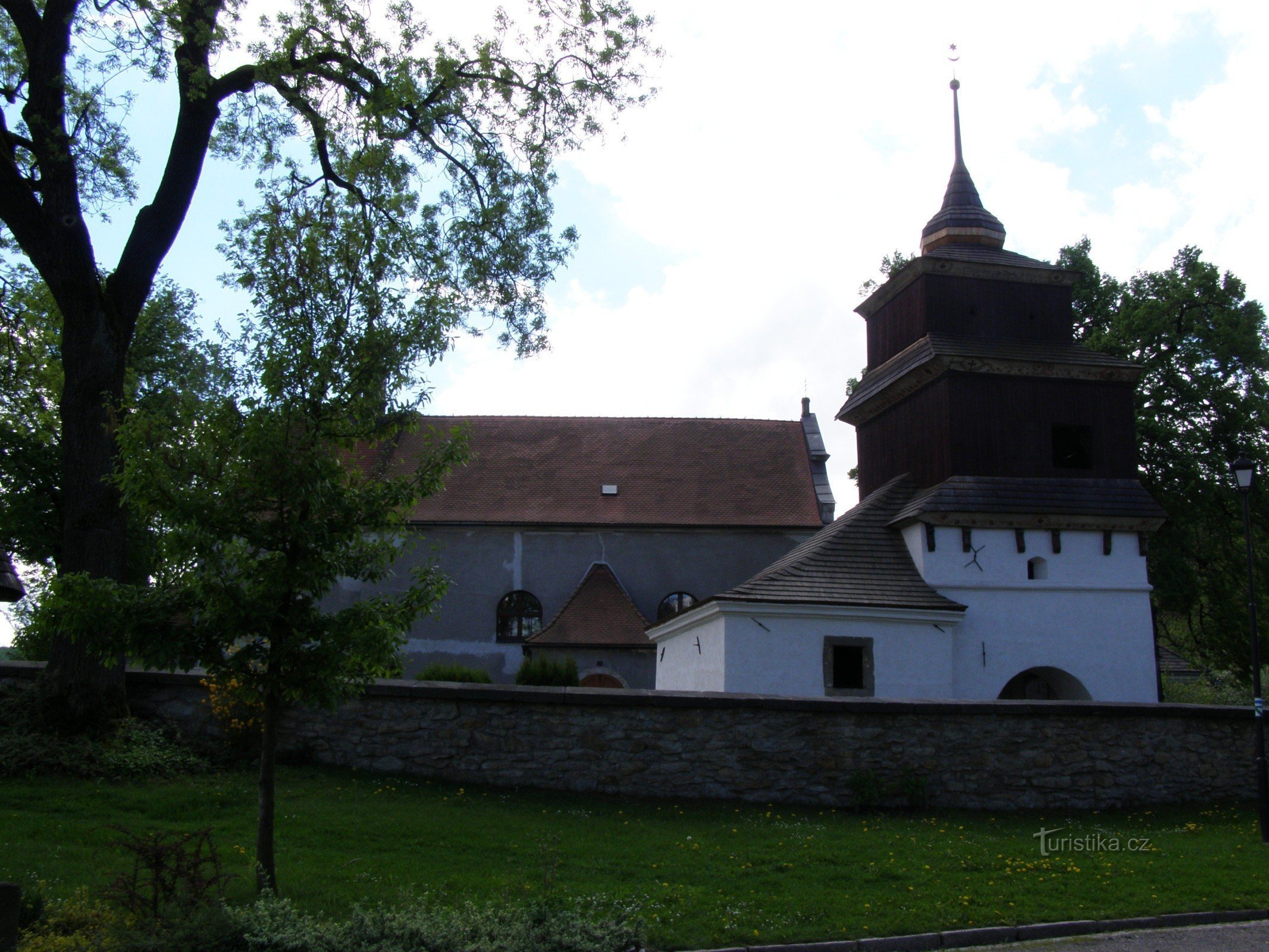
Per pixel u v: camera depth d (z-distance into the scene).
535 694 14.66
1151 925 9.87
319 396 8.99
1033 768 15.31
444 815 12.61
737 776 14.62
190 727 14.84
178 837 11.04
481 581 32.50
